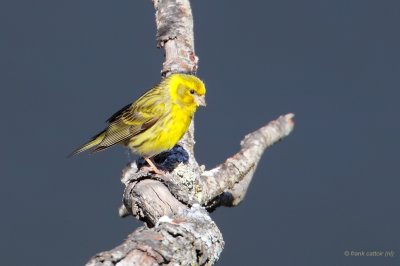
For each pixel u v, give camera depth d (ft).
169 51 30.89
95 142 30.66
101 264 18.34
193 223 21.12
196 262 20.67
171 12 31.48
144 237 19.65
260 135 30.09
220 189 26.99
